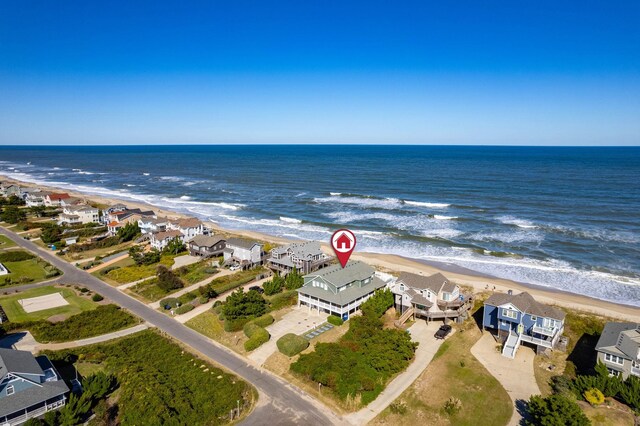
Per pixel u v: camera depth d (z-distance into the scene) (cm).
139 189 17088
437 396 3759
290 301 5744
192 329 5050
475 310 5534
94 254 8194
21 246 8756
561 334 4756
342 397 3669
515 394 3794
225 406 3538
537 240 8725
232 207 12925
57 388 3494
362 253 8219
